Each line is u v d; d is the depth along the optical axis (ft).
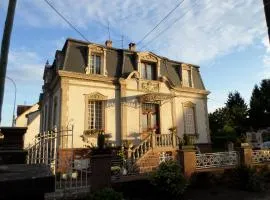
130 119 60.54
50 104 66.85
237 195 37.86
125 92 60.95
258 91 143.43
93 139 55.16
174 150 52.90
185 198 36.09
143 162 48.11
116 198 28.71
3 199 6.11
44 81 81.05
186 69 73.97
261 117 132.77
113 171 39.32
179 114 68.95
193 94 73.10
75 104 55.06
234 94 167.22
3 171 7.47
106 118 58.03
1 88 12.43
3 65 13.08
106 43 68.80
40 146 32.01
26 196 6.40
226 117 136.05
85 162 39.14
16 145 24.02
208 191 39.83
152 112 65.26
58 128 53.36
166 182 35.14
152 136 51.96
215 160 44.83
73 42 58.85
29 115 113.29
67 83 55.01
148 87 64.49
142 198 35.81
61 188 30.66
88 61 58.03
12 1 14.74
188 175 40.98
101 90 58.85
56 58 61.46
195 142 69.51
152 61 66.85
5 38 13.93
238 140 48.34
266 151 50.01
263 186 41.29
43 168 8.16
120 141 58.29
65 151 51.29
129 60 64.59
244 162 45.50
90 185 30.91
